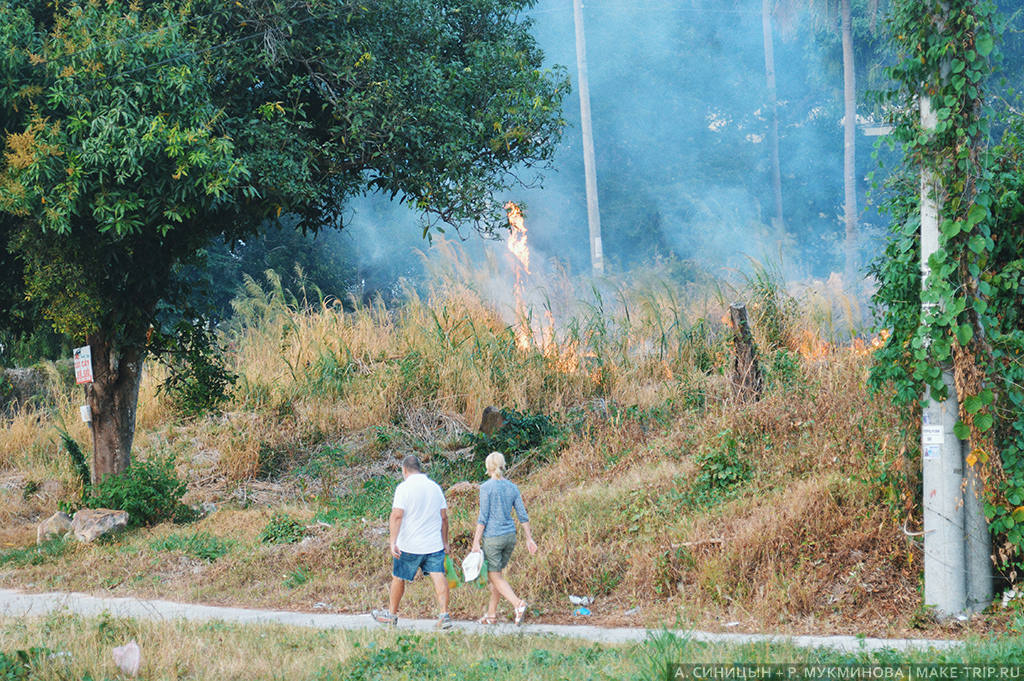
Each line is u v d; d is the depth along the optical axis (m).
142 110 26.23
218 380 35.00
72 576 25.84
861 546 20.19
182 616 20.05
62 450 41.06
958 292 18.33
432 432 38.38
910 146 18.83
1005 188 18.78
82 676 14.34
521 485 31.59
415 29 31.59
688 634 16.86
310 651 16.75
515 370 40.22
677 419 32.47
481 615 20.77
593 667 14.79
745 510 23.12
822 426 25.70
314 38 29.89
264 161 28.20
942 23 18.30
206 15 28.56
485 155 33.31
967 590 18.27
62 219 25.34
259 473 37.50
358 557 24.94
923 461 18.81
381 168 31.28
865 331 31.62
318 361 43.06
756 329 38.12
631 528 23.83
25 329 34.22
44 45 26.08
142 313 31.53
